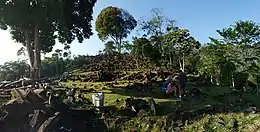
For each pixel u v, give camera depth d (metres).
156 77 24.22
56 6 26.08
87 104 17.16
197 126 14.38
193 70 29.17
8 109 15.19
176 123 14.80
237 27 26.39
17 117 15.09
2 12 25.06
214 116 14.66
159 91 19.91
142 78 24.53
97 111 16.23
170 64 30.95
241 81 24.91
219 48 25.89
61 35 29.44
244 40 26.08
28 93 15.77
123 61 36.69
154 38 33.69
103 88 21.20
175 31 32.25
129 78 24.97
